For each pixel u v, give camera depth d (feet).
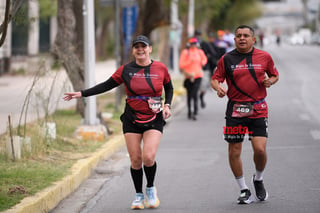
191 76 90.38
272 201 43.62
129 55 102.01
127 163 59.52
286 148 65.82
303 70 205.46
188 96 92.17
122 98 108.37
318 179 50.67
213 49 102.01
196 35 99.14
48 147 57.36
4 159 52.21
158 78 40.98
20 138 53.42
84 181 51.80
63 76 71.10
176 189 48.16
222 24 328.08
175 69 181.16
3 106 94.32
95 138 66.64
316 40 550.77
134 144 41.47
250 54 41.37
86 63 66.80
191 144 70.13
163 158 61.57
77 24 75.46
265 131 41.68
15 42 192.85
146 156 40.57
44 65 63.62
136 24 102.12
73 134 66.95
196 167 56.65
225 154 63.16
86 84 66.90
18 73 162.30
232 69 41.32
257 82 41.19
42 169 49.16
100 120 71.61
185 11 177.68
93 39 66.74
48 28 247.29
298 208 41.55
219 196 45.57
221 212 40.88
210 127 84.17
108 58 322.75
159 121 41.55
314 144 68.23
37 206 39.75
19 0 43.14
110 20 297.33
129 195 46.91
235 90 41.55
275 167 55.77
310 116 94.48
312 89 139.74
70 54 70.95
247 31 40.83
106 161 60.03
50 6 172.04
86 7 66.18
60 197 44.65
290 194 45.68
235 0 322.96
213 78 42.24
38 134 56.90
